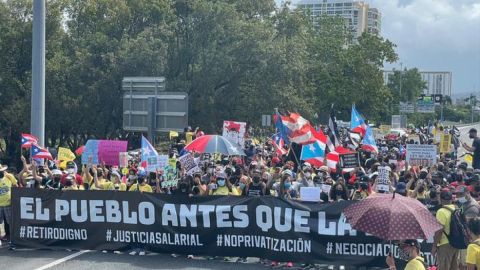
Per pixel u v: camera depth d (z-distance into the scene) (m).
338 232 27.03
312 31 172.12
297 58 110.81
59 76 94.44
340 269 27.50
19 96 94.06
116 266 27.09
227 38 106.56
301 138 39.25
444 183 32.50
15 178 34.81
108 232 29.84
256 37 104.62
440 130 69.44
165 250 29.16
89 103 95.31
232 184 36.38
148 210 29.34
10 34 91.94
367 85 157.38
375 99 161.25
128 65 94.94
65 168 39.53
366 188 30.69
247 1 121.25
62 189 30.91
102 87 94.94
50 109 95.00
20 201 30.50
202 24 105.44
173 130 47.19
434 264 25.31
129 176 38.59
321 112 156.50
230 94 109.12
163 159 34.84
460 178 32.44
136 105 48.84
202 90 106.44
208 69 104.62
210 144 37.12
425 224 15.98
